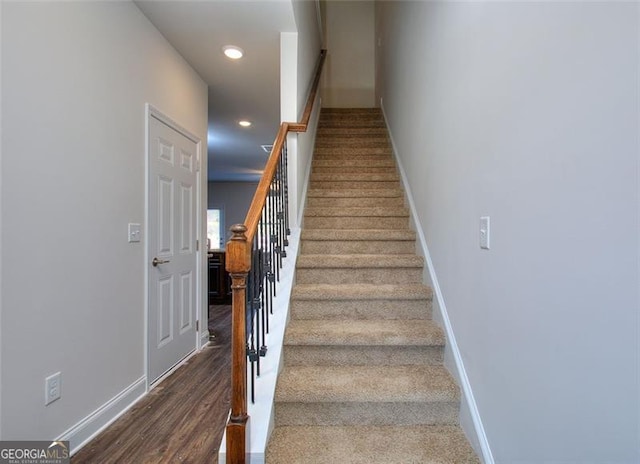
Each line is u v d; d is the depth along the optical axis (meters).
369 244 2.52
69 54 1.56
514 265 1.11
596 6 0.76
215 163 6.61
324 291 2.03
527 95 1.03
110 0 1.84
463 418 1.47
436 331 1.79
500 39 1.19
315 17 3.77
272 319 1.83
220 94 3.45
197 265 2.96
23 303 1.33
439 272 1.91
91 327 1.70
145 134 2.18
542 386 0.97
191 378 2.41
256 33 2.40
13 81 1.30
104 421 1.77
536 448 0.99
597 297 0.77
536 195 0.99
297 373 1.68
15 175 1.30
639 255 0.67
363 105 5.43
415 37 2.57
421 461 1.30
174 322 2.56
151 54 2.25
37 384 1.39
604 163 0.75
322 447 1.37
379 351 1.77
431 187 2.10
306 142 3.05
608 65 0.73
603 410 0.76
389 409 1.52
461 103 1.56
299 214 2.61
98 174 1.75
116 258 1.89
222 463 1.24
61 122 1.51
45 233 1.43
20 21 1.32
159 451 1.58
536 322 0.99
